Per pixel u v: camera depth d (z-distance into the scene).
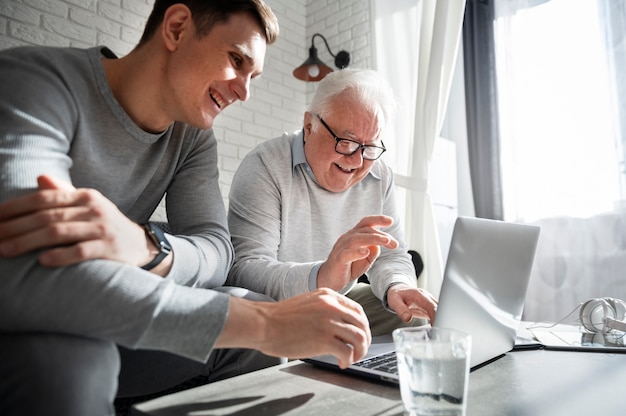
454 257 0.71
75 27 2.49
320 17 3.58
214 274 0.83
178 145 0.99
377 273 1.29
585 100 2.28
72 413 0.42
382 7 2.78
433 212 2.33
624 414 0.49
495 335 0.77
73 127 0.73
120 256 0.54
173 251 0.68
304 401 0.54
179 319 0.49
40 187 0.51
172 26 0.79
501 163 2.56
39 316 0.44
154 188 0.98
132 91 0.83
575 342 0.93
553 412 0.50
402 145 2.62
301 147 1.38
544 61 2.42
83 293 0.45
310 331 0.55
